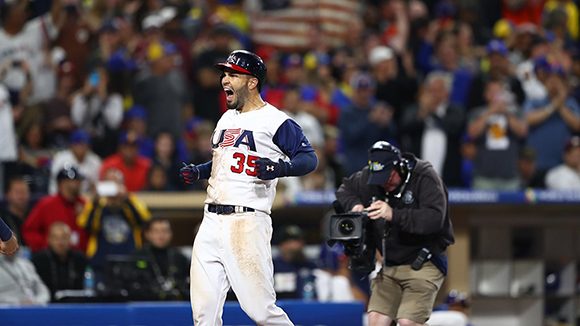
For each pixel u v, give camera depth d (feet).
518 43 210.38
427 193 94.17
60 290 136.56
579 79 212.64
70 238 139.23
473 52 214.48
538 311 162.81
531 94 185.47
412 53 209.67
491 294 161.79
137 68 188.75
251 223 86.02
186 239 163.94
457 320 130.31
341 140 178.09
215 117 187.01
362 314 120.26
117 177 151.33
